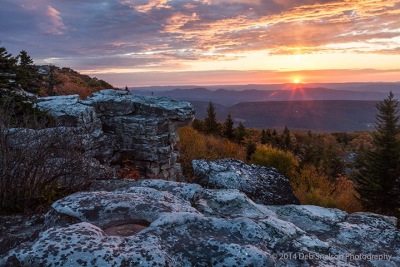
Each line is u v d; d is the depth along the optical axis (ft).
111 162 42.80
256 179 34.94
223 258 10.31
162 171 45.32
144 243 10.21
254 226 12.73
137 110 46.83
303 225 18.26
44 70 94.58
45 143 20.45
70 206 12.92
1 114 21.89
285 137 113.91
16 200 18.16
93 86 113.39
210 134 92.63
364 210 47.55
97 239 10.09
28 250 9.34
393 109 49.42
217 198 18.53
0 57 48.62
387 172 47.24
